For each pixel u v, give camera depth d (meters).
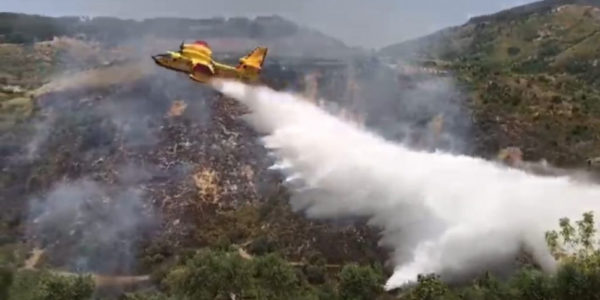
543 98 125.88
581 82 154.88
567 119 115.38
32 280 64.50
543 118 116.12
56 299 59.12
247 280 61.38
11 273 63.00
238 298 61.09
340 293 63.22
